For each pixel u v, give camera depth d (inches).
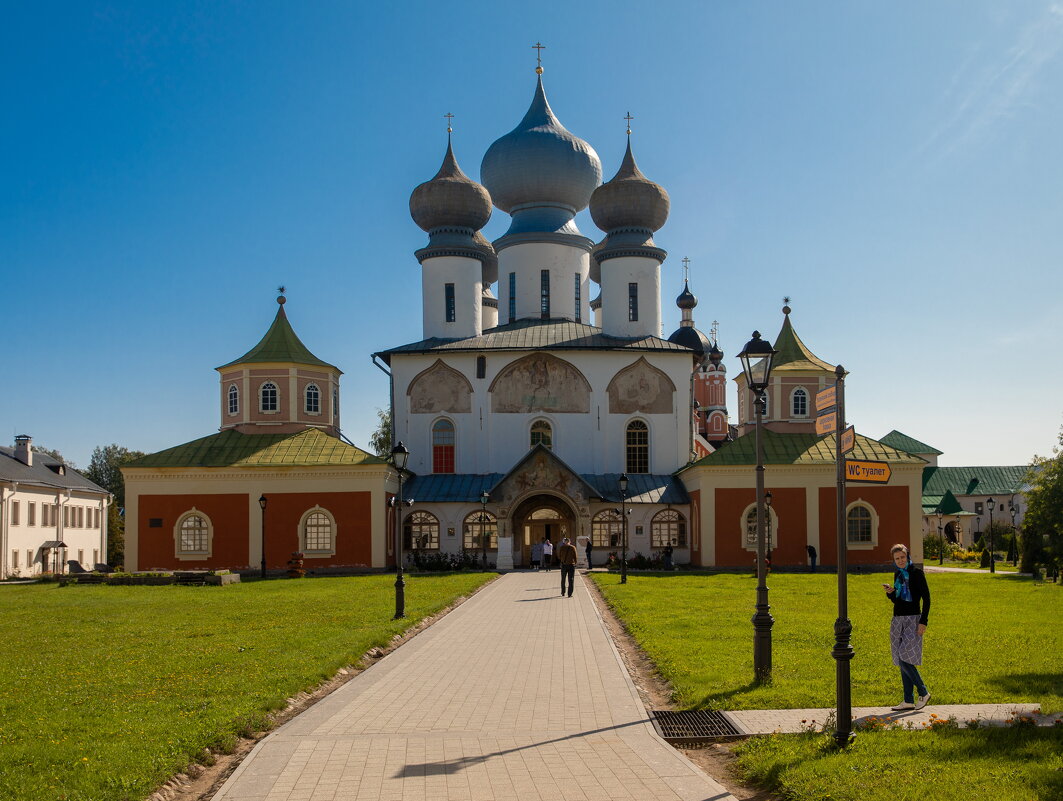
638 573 1868.8
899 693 581.6
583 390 2258.9
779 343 2292.1
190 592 1465.3
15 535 2549.2
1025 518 1850.4
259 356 2130.9
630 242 2369.6
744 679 626.8
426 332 2385.6
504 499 2038.6
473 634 906.7
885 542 2037.4
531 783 406.0
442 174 2427.4
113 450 5103.3
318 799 387.9
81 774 411.5
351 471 1977.1
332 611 1100.5
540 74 2677.2
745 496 2034.9
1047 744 438.9
